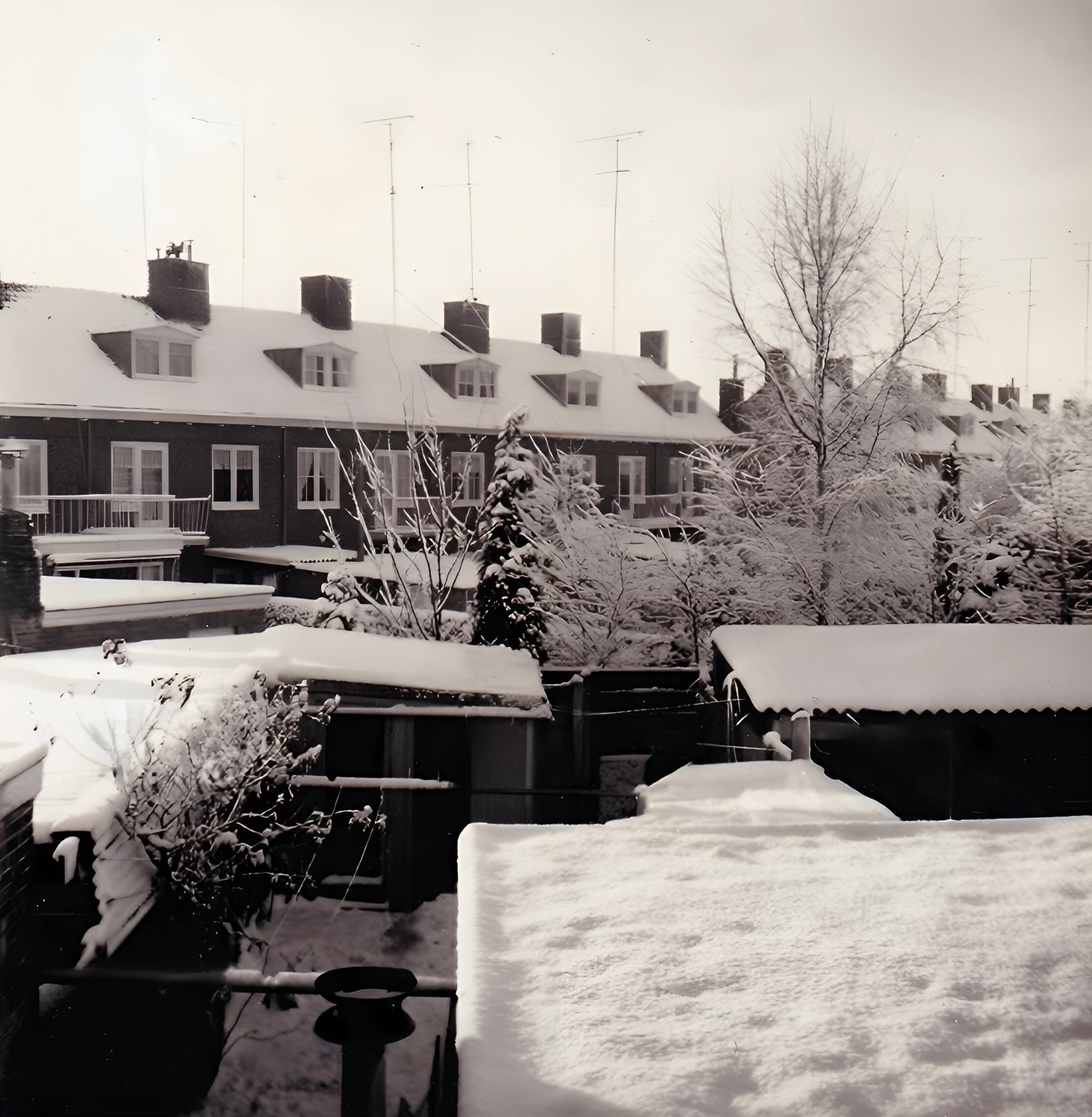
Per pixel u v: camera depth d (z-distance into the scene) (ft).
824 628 49.26
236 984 19.56
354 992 13.65
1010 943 12.78
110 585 65.67
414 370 132.26
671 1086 9.68
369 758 42.24
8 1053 20.08
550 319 154.71
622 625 73.51
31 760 21.01
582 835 17.44
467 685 42.80
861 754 44.27
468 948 12.61
